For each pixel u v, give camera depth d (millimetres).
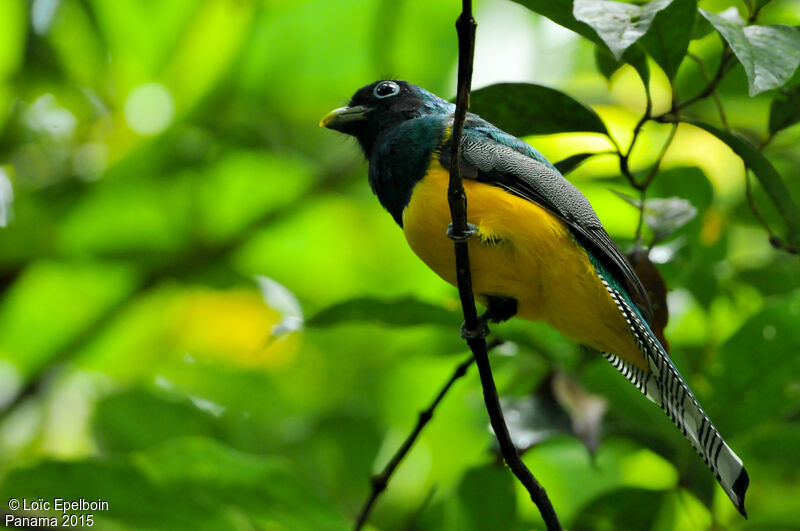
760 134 11852
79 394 14383
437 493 11891
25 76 14547
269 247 16031
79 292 15414
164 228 15539
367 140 10414
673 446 9898
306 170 15625
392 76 15438
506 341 10039
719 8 12883
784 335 9477
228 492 9742
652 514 10086
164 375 14523
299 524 9875
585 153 8891
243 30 15258
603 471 12344
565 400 9617
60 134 15258
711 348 10625
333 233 15953
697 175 11195
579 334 8867
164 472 9586
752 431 9883
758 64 7023
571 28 8133
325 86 15625
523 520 11281
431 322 9789
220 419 12656
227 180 15672
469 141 8672
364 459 12828
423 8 15109
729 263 11500
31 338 15109
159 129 15539
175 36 15133
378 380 14211
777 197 8445
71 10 14500
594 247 8602
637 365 8805
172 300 15539
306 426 13258
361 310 9711
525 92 8523
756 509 10484
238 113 15602
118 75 15227
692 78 11273
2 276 15094
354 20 15133
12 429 13797
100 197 15195
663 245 10750
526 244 8328
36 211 15031
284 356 14461
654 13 7055
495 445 9852
